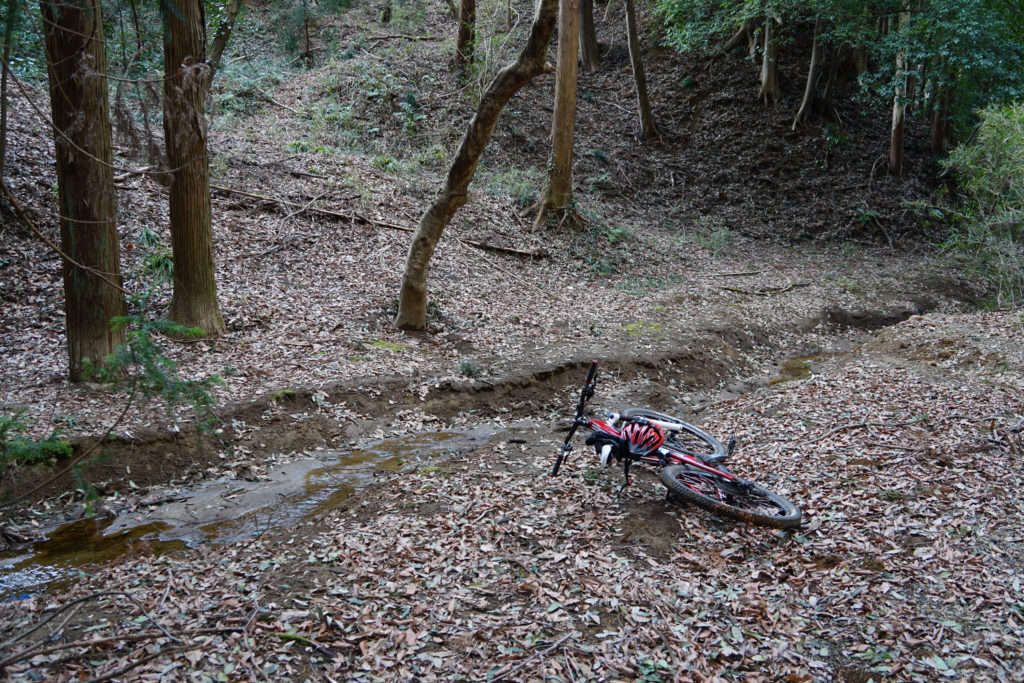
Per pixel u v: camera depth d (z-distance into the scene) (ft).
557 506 18.61
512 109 71.87
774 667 12.56
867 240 68.95
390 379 28.91
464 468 22.03
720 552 16.29
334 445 25.02
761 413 27.22
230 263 37.32
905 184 75.92
